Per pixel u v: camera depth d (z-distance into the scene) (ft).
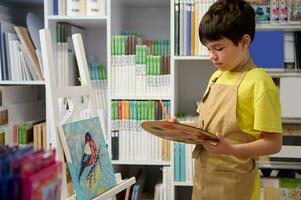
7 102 5.99
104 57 7.00
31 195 1.63
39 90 7.32
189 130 3.20
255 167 3.84
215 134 3.47
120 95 5.80
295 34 5.47
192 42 5.57
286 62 5.36
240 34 3.51
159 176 7.10
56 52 5.94
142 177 6.66
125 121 5.83
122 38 5.74
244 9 3.61
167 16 6.85
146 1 6.27
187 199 6.95
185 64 6.81
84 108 4.52
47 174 1.76
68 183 3.85
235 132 3.63
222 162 3.72
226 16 3.49
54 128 3.60
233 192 3.69
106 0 5.75
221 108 3.73
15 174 1.64
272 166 5.32
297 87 5.24
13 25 6.36
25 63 5.97
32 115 6.92
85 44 6.98
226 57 3.56
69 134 3.67
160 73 5.74
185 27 5.57
